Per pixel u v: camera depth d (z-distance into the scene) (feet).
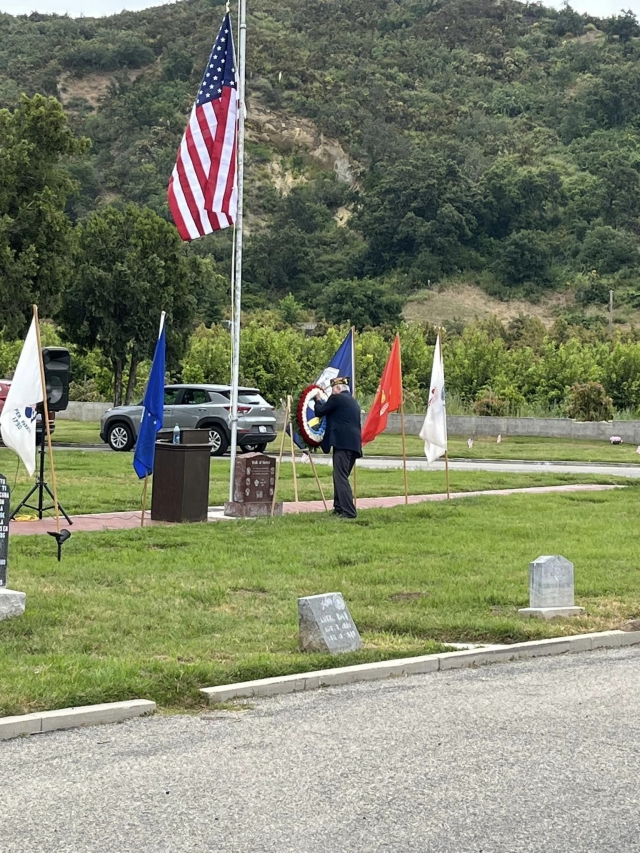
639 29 640.99
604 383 168.66
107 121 488.85
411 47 608.60
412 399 161.07
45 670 25.13
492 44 624.18
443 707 24.25
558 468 95.66
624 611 34.22
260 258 368.27
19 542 42.86
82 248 126.72
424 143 482.28
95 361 171.53
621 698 25.11
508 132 510.17
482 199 408.05
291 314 327.06
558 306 372.38
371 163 467.11
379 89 531.50
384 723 22.88
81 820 17.21
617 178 426.51
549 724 22.85
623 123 516.73
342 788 18.72
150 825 17.02
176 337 129.80
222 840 16.44
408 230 389.39
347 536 47.73
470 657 28.76
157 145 459.73
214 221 54.24
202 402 94.12
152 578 37.22
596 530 51.44
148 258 125.90
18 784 18.88
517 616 33.37
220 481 70.28
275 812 17.58
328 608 28.78
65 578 36.50
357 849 16.15
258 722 22.91
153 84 527.81
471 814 17.53
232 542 45.39
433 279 383.45
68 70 579.07
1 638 28.50
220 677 25.48
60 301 110.93
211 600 34.24
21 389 41.65
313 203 437.58
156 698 24.08
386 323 320.91
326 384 55.06
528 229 407.03
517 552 44.34
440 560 42.09
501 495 66.49
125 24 644.69
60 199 107.86
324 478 74.69
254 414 93.91
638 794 18.52
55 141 107.65
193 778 19.24
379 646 29.25
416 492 68.39
